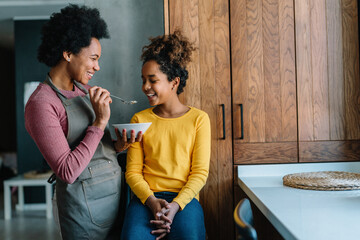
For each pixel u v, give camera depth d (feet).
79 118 4.55
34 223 11.71
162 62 5.11
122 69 6.35
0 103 23.48
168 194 4.98
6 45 21.89
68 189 4.44
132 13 6.36
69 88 4.72
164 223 4.47
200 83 6.04
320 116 6.07
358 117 6.07
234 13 6.03
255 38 6.04
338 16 6.05
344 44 6.05
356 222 3.47
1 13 15.17
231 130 6.07
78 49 4.36
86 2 6.32
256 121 6.07
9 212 12.37
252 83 6.05
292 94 6.06
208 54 6.04
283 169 6.05
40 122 4.13
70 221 4.48
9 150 23.57
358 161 6.07
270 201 4.36
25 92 15.37
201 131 5.22
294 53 6.05
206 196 6.08
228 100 6.05
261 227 6.04
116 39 6.35
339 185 4.83
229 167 6.08
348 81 6.07
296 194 4.71
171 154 5.13
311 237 3.07
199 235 4.52
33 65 15.39
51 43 4.39
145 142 5.24
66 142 4.31
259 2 6.03
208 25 6.03
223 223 6.08
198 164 5.08
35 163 15.23
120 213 5.12
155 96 5.18
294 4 6.03
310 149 6.07
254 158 6.07
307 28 6.04
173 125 5.24
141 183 4.94
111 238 4.77
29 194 14.48
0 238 10.06
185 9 6.02
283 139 6.08
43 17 15.55
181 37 5.45
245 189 5.39
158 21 6.38
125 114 6.36
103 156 4.71
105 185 4.65
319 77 6.06
